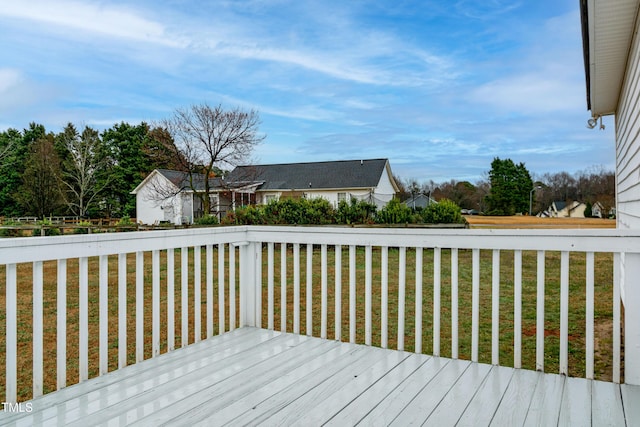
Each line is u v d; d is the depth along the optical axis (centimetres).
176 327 436
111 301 548
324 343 274
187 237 265
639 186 365
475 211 3516
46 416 174
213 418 172
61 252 194
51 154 2866
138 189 2777
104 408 182
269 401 188
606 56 423
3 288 647
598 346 347
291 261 830
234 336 291
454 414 175
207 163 1761
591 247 204
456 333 240
